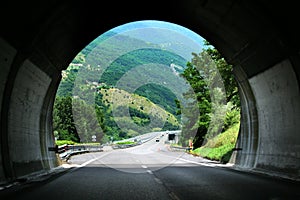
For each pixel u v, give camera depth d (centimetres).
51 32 1356
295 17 1123
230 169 1762
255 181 1201
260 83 1612
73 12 1366
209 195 879
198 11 1605
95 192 948
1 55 1095
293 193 909
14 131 1284
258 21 1297
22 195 889
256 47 1473
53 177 1359
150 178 1320
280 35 1238
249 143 1822
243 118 1928
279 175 1380
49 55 1505
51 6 1178
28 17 1123
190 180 1241
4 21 1016
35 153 1529
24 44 1204
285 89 1388
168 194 905
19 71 1251
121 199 832
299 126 1295
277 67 1396
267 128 1598
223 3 1366
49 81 1678
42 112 1692
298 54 1228
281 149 1441
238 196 860
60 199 827
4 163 1170
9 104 1216
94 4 1448
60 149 2752
